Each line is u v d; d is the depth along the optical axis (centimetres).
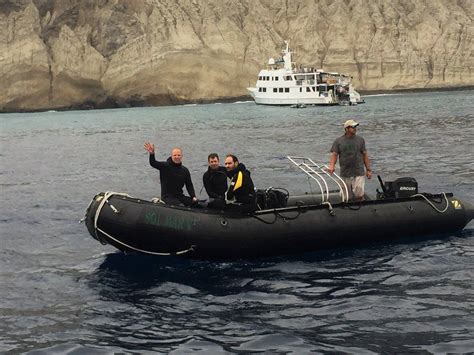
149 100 11650
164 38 12275
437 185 1911
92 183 2344
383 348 782
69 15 12775
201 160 2930
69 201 1942
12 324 903
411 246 1241
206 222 1134
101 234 1168
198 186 2111
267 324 877
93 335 855
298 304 951
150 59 12106
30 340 844
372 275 1073
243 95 11962
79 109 11819
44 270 1168
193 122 6334
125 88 11862
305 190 1986
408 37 13175
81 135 5288
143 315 924
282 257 1191
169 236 1130
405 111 6481
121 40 12488
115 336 850
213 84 11875
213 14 12744
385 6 13425
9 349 815
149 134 4953
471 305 915
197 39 12369
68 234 1466
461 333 818
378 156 2792
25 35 12319
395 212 1274
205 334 848
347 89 9038
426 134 3756
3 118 9856
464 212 1346
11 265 1212
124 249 1183
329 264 1144
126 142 4312
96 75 12194
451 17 13412
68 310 954
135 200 1168
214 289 1028
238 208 1163
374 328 848
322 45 12862
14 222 1634
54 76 12081
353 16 13225
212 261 1166
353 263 1144
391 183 1346
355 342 804
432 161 2506
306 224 1188
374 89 12781
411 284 1020
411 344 791
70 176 2592
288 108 8575
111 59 12388
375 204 1273
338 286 1025
